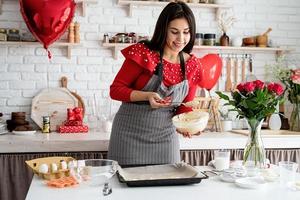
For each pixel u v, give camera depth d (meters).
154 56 2.29
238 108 2.13
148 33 3.99
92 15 3.90
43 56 3.83
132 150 2.39
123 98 2.27
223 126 3.85
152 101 2.18
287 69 3.87
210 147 3.34
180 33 2.20
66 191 1.68
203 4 3.93
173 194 1.67
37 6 3.36
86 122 3.91
